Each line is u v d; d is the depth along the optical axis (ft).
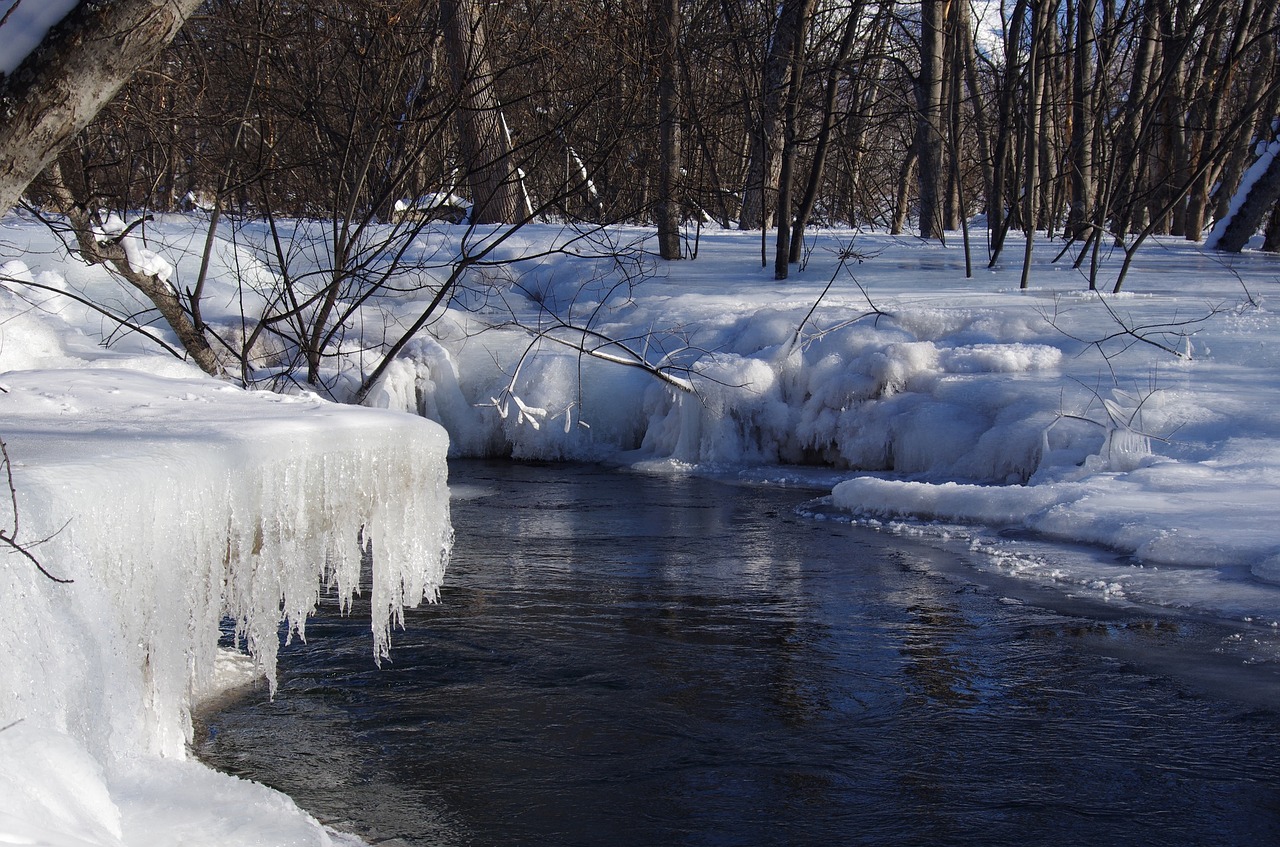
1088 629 20.97
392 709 17.40
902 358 39.04
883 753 15.87
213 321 42.88
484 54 30.32
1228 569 23.58
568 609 22.84
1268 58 76.84
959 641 20.57
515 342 45.34
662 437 42.24
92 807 8.46
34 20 10.67
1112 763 15.42
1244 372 34.76
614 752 15.90
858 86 75.36
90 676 10.29
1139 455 31.24
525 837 13.51
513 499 35.29
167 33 11.05
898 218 84.99
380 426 15.89
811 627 21.57
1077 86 64.54
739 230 72.64
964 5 77.56
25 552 8.93
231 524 13.10
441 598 23.61
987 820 13.89
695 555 27.61
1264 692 17.74
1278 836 13.44
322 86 31.32
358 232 30.55
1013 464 33.83
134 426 13.67
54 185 26.12
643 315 46.26
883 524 30.81
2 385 15.51
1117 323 39.37
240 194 32.68
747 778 15.11
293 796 14.44
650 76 32.81
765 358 41.65
